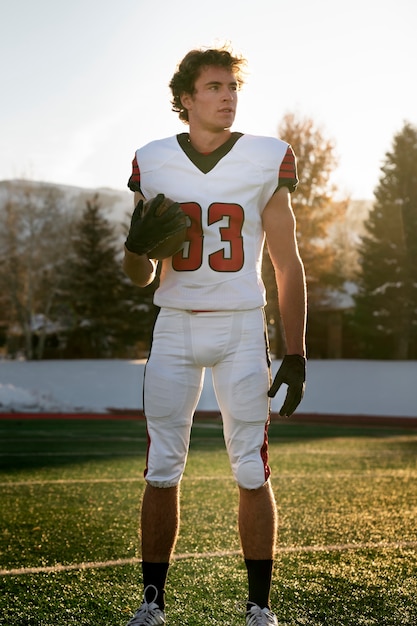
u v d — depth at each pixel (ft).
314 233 99.45
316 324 125.29
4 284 129.90
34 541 13.47
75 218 136.36
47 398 63.62
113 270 131.03
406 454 30.01
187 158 8.55
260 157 8.48
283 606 9.56
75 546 13.08
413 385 70.08
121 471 23.84
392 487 20.51
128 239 8.26
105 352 135.03
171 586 10.52
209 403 62.69
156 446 8.48
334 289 110.32
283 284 8.55
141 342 143.23
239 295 8.36
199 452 29.94
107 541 13.52
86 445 32.78
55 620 9.01
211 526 14.93
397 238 113.80
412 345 121.60
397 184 114.93
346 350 126.00
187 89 8.54
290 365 8.35
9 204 128.88
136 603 9.71
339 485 20.89
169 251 8.32
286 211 8.60
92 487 20.29
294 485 20.89
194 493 19.07
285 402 8.36
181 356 8.43
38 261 130.21
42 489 19.88
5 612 9.30
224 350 8.36
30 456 28.19
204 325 8.38
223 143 8.59
